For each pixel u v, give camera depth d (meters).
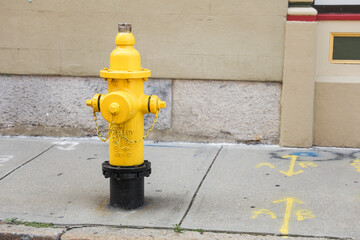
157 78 4.01
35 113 4.19
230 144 4.04
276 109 3.94
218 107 4.00
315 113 3.92
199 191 3.06
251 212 2.75
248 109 3.97
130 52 2.64
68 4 3.96
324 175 3.32
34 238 2.51
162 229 2.56
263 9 3.78
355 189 3.08
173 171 3.41
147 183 3.19
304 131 3.89
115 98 2.58
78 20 3.98
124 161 2.73
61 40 4.02
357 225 2.59
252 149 3.90
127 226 2.59
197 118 4.04
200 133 4.06
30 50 4.07
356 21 3.81
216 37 3.87
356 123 3.87
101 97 2.66
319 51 3.90
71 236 2.49
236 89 3.96
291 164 3.54
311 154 3.77
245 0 3.79
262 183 3.19
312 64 3.79
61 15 3.99
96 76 4.07
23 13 4.02
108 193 3.04
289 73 3.82
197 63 3.92
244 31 3.83
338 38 3.87
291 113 3.88
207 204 2.87
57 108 4.16
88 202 2.90
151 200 2.93
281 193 3.02
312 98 3.85
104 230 2.55
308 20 3.74
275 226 2.58
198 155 3.76
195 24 3.87
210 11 3.84
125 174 2.72
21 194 3.02
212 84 3.98
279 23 3.78
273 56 3.84
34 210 2.79
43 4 3.99
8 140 4.13
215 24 3.85
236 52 3.87
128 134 2.69
